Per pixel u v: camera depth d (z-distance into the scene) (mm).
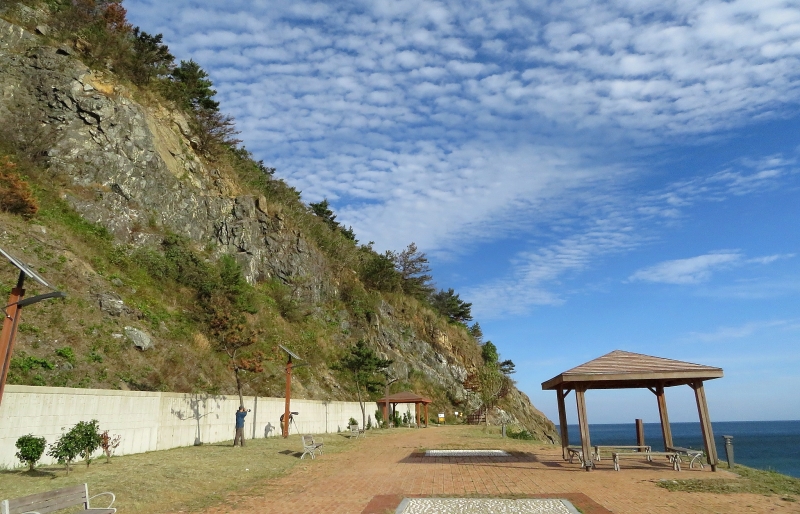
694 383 15023
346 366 37656
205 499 10391
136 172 33125
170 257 32000
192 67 47469
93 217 29062
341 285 54750
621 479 12938
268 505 9828
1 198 24594
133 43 41031
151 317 25438
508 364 76250
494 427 41344
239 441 19812
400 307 63031
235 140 49500
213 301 30172
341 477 13492
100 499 9906
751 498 10375
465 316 80188
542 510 9148
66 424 13695
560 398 18109
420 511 9195
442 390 57188
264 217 44781
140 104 37219
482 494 10945
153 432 17234
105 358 20297
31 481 10898
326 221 72438
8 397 12141
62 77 31891
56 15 35875
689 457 17375
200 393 22047
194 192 38344
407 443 24453
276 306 40875
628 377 14539
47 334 19297
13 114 29594
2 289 19484
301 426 27594
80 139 31016
